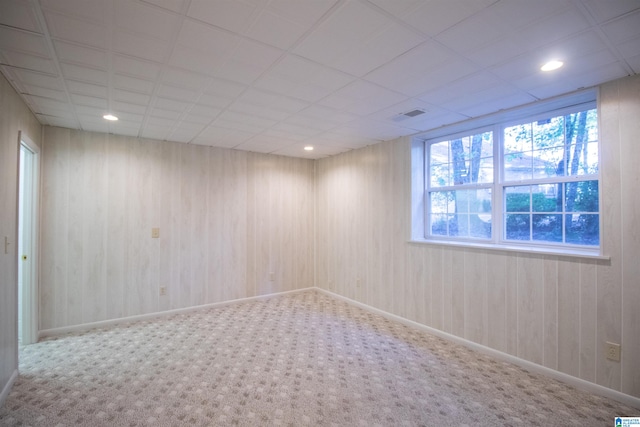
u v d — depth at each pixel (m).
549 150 2.90
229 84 2.42
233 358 2.94
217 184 4.62
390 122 3.37
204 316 4.16
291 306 4.64
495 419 2.11
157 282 4.14
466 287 3.31
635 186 2.26
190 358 2.94
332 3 1.50
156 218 4.15
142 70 2.18
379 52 1.96
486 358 3.02
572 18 1.62
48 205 3.50
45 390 2.40
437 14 1.59
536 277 2.78
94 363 2.83
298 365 2.82
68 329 3.58
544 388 2.49
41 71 2.19
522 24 1.67
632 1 1.47
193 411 2.16
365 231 4.54
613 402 2.30
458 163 3.67
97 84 2.41
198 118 3.26
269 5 1.52
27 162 3.27
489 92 2.58
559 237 2.82
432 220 3.94
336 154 5.09
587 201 2.67
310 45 1.88
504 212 3.23
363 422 2.06
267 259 5.07
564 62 2.08
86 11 1.54
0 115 2.21
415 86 2.45
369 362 2.90
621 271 2.32
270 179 5.11
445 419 2.10
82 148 3.70
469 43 1.86
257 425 2.02
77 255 3.66
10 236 2.43
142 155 4.06
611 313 2.36
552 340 2.67
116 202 3.89
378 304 4.30
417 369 2.78
